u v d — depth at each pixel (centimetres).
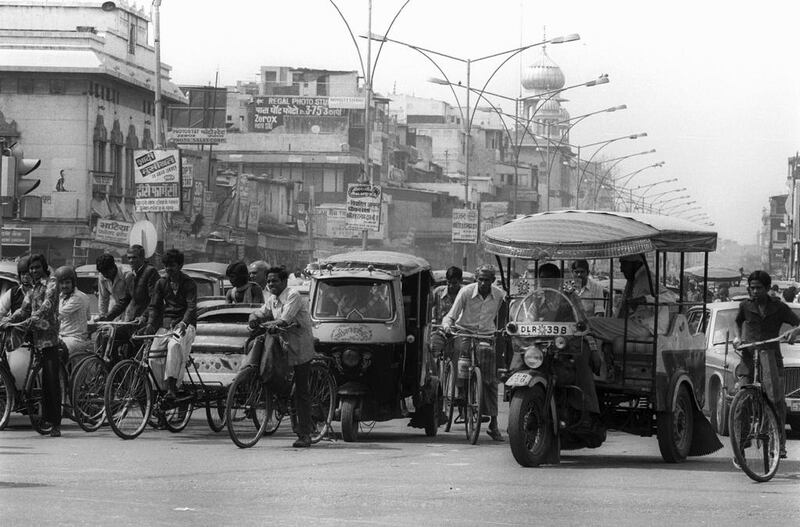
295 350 1784
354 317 1961
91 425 1934
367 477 1430
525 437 1577
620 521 1127
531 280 1652
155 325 1930
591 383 1625
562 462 1694
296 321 1788
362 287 1980
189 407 2005
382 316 1967
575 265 1903
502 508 1195
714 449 1803
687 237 1738
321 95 13600
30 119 7388
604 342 1689
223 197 9225
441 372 2086
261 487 1312
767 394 1498
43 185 7350
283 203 10656
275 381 1780
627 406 1769
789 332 1499
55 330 1872
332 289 1988
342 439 1959
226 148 12462
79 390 1914
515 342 1625
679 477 1510
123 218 7825
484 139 19125
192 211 8144
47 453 1631
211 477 1394
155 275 1991
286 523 1072
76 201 7344
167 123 8812
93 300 3006
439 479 1427
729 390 2277
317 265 2016
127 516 1094
